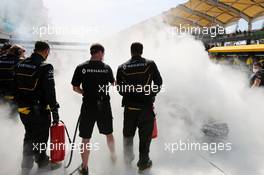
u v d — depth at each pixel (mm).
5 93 3982
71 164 3525
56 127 3184
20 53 4008
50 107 3076
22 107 3051
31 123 3066
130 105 3195
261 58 6738
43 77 3014
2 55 4219
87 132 3129
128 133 3281
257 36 7746
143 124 3170
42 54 3107
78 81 3150
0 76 3926
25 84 3006
